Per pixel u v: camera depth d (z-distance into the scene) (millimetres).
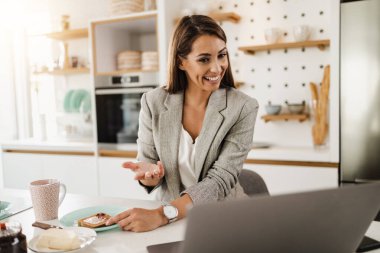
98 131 3256
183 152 1291
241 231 582
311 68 2910
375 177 2375
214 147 1250
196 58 1146
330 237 646
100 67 3277
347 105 2398
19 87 4098
